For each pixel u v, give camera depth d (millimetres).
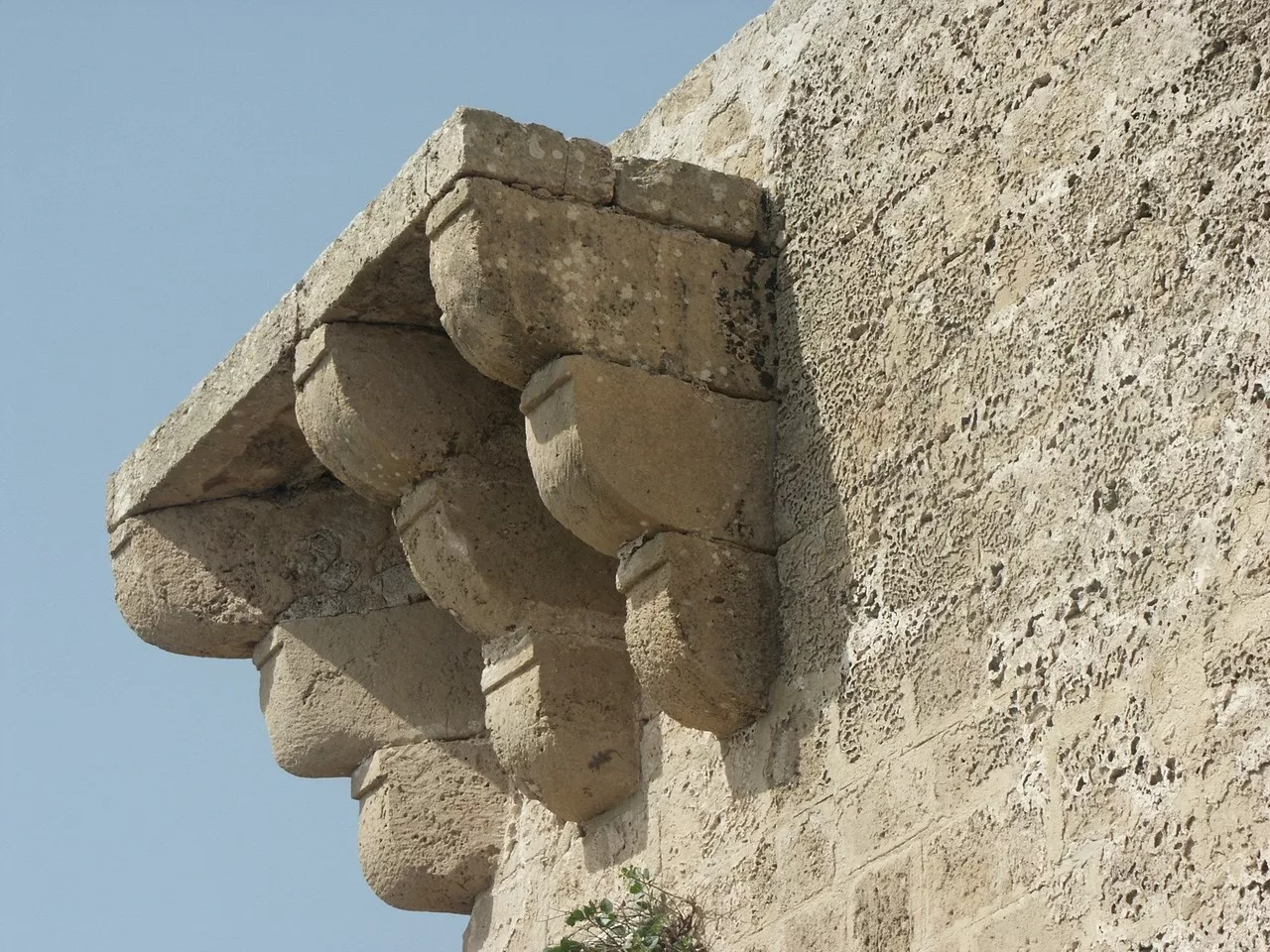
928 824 8297
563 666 9891
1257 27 7820
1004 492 8344
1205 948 7223
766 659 9156
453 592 9992
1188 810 7383
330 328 10016
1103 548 7891
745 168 9945
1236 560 7430
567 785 9859
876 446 8945
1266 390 7477
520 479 10086
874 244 9195
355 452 9984
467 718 11086
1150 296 7941
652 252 9430
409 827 10984
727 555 9203
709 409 9328
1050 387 8250
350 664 11297
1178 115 7996
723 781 9336
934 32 9141
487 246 9062
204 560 11445
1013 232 8555
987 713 8180
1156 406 7828
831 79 9617
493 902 10812
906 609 8641
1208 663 7434
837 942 8555
